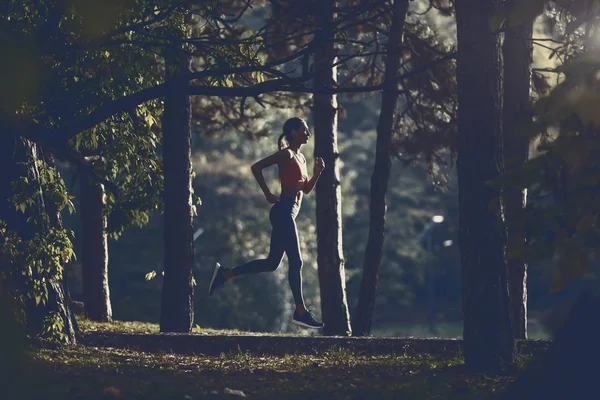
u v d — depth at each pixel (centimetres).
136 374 1009
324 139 1980
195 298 4656
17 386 798
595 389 783
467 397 891
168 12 1137
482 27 1069
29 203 1259
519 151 1652
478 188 1070
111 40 1120
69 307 1347
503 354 1072
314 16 1404
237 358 1251
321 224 1986
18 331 824
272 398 869
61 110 1205
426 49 1944
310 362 1197
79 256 4188
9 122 1036
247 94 1105
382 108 1830
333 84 1927
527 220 858
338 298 1984
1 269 1214
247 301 4675
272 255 1216
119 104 1101
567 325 812
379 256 1847
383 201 1841
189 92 1108
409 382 995
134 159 1547
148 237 4700
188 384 935
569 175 838
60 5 1045
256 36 1188
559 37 1756
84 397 813
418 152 2056
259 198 4856
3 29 996
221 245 4706
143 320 3922
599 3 856
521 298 1702
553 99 810
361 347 1325
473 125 1072
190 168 1748
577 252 833
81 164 1157
